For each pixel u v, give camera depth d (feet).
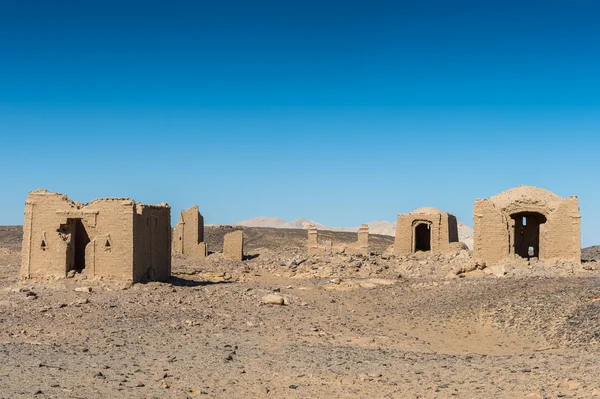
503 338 88.74
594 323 81.87
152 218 136.67
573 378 54.95
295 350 76.95
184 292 126.41
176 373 62.59
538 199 151.02
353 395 54.60
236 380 59.88
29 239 126.31
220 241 341.82
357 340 86.58
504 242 150.30
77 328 90.68
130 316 100.53
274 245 326.03
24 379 56.80
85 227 126.62
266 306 116.47
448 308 109.40
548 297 100.94
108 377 59.57
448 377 60.59
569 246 147.43
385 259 190.08
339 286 145.89
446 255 177.27
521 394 52.01
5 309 103.71
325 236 375.45
